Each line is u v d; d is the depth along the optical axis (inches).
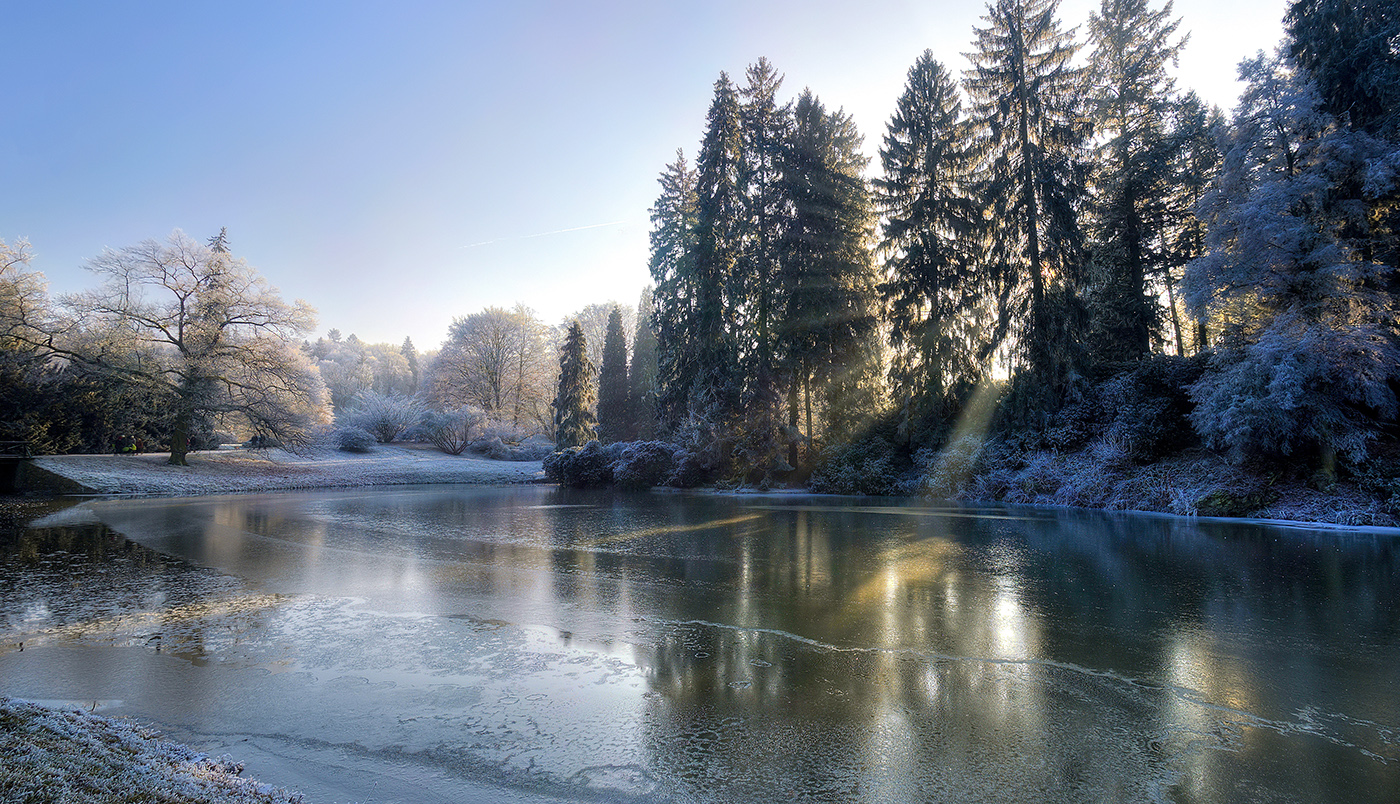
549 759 130.0
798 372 1125.7
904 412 1013.8
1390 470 537.0
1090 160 1063.0
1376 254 608.7
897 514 653.3
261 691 167.3
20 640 211.5
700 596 274.2
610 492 1121.4
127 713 152.9
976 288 978.1
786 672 179.5
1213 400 612.4
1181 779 120.0
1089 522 564.7
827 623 230.4
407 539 467.5
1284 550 396.8
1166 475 676.1
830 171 1131.9
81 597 273.9
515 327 2340.1
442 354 2444.6
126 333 1154.7
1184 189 1090.7
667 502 862.5
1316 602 259.6
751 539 461.1
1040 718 148.3
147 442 1374.3
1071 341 839.1
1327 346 545.0
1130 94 1100.5
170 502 837.8
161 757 119.1
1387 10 617.9
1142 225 1045.2
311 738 139.8
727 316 1140.5
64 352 1099.3
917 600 265.4
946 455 890.7
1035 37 925.8
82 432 1193.4
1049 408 839.1
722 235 1170.0
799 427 1189.7
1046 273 882.1
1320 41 635.5
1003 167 922.1
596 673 179.5
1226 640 207.9
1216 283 617.0
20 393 1050.1
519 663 188.1
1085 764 125.9
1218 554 382.3
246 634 218.4
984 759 128.3
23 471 959.0
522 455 1972.2
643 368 2047.2
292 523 581.9
